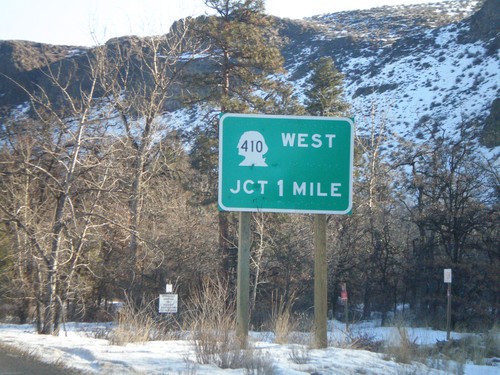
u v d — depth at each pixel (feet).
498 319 95.81
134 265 87.30
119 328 47.29
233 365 33.19
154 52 99.86
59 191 68.03
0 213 74.90
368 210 115.24
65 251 72.59
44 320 65.26
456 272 101.91
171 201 105.50
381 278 110.01
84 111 70.38
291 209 40.93
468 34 261.65
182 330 53.11
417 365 38.24
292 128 41.22
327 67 133.49
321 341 41.75
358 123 199.52
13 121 84.17
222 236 106.11
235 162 40.83
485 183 110.32
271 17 117.80
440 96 217.36
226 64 111.65
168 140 102.94
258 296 108.37
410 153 144.36
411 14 395.55
